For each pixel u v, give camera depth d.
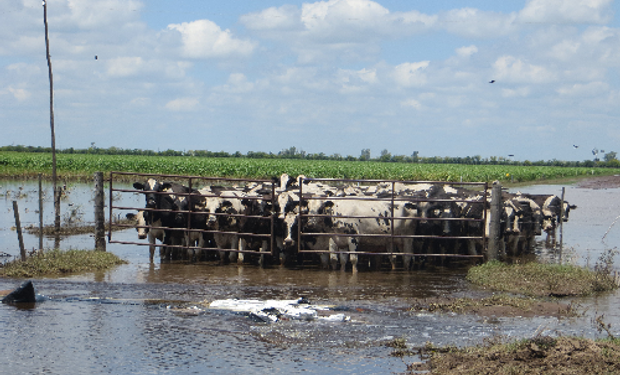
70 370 7.58
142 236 15.93
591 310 10.91
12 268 13.12
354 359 8.11
